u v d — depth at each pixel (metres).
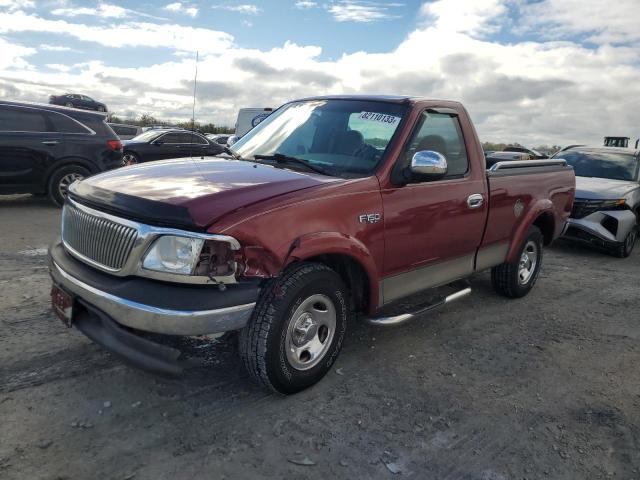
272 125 4.67
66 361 3.58
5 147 8.74
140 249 2.79
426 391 3.57
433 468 2.76
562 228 6.20
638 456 3.00
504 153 16.95
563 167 6.14
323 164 3.89
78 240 3.24
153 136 16.11
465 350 4.31
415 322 4.84
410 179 3.78
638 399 3.67
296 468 2.68
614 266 8.00
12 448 2.66
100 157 9.71
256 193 3.09
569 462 2.90
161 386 3.34
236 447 2.80
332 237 3.24
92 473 2.53
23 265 5.66
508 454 2.93
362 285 3.71
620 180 9.45
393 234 3.73
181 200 2.88
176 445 2.79
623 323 5.28
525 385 3.78
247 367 3.14
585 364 4.21
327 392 3.45
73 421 2.92
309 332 3.30
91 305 2.96
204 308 2.72
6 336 3.88
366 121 4.10
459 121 4.54
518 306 5.57
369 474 2.67
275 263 2.94
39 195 9.77
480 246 4.80
